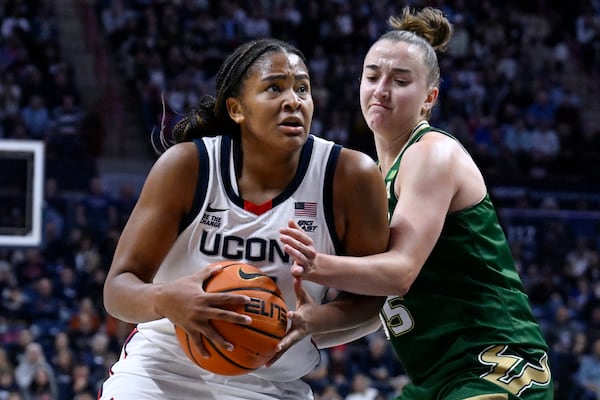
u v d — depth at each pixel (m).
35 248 16.53
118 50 27.20
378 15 29.20
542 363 5.84
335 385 16.66
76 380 16.34
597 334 19.17
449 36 6.64
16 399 15.88
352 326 5.20
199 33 27.48
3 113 24.05
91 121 24.58
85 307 18.38
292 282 5.16
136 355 5.42
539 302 20.30
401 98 6.06
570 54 30.38
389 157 6.34
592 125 28.62
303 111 5.03
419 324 5.88
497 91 27.89
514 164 25.44
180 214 5.16
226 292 4.70
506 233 20.78
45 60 25.72
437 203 5.61
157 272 5.39
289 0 28.70
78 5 27.89
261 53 5.06
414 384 6.00
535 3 30.98
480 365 5.68
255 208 5.14
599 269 20.81
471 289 5.82
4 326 18.06
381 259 5.20
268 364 4.82
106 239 20.25
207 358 4.77
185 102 25.73
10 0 26.62
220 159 5.19
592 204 22.78
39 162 16.42
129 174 22.77
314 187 5.19
